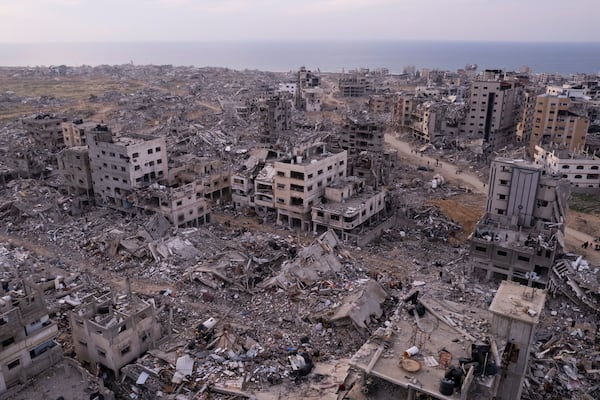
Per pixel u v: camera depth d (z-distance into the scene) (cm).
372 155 11675
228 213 10000
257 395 4453
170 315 5909
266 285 6556
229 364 4888
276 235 8725
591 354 5322
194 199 8950
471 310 4656
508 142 17612
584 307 6294
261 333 5553
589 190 11650
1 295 4881
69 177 10275
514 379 4150
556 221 7406
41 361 4612
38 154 13000
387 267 7538
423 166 14400
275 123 16675
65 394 4356
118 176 9381
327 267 7000
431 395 3541
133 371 4766
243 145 16275
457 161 15075
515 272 6894
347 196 9081
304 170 8544
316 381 4656
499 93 16412
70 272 7169
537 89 19812
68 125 14125
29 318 4472
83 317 4856
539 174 7288
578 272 6806
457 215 9819
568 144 14712
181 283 6744
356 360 3922
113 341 4722
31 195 10156
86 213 9619
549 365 5059
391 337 4216
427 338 4178
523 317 3969
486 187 12375
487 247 6988
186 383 4634
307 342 5375
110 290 6247
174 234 8250
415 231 9138
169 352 5084
